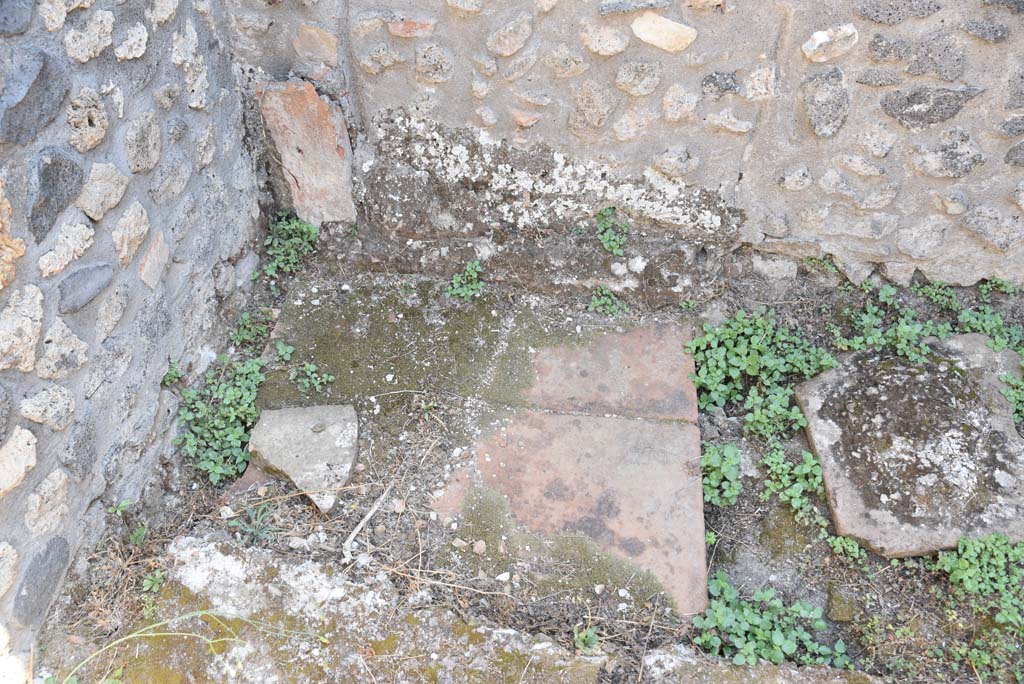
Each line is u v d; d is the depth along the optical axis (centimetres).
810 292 285
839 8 229
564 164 274
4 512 168
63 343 185
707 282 286
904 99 241
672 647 202
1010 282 270
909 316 272
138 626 195
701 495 231
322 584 208
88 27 186
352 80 273
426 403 253
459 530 226
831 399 244
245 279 288
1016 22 222
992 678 198
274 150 289
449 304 288
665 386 260
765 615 208
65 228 182
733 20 238
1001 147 245
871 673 202
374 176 289
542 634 205
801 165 261
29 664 180
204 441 242
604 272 287
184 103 238
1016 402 241
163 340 234
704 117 257
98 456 203
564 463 238
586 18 244
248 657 191
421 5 251
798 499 228
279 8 257
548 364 267
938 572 215
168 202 232
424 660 193
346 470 233
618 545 221
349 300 289
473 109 269
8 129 158
